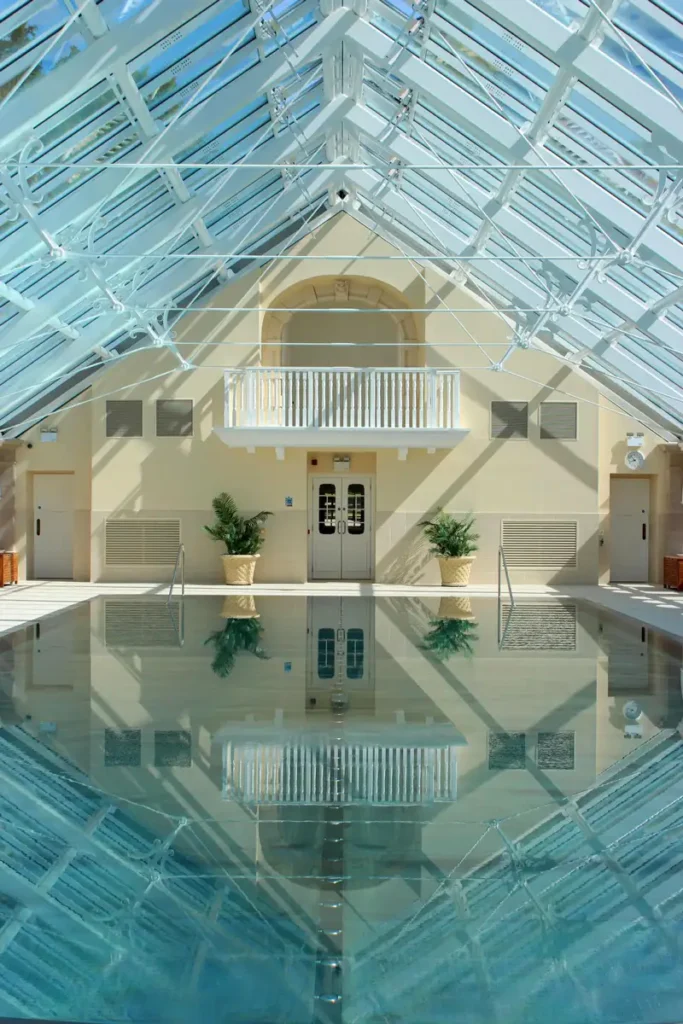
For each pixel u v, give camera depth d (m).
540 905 4.15
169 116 10.37
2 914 4.04
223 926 3.94
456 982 3.55
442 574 19.77
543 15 8.49
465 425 20.25
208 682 9.17
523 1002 3.43
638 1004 3.43
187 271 15.39
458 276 19.28
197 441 20.25
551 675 9.62
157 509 20.27
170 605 16.00
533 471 20.28
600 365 17.75
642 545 21.27
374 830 5.05
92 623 13.58
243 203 15.16
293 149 13.30
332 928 3.95
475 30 9.28
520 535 20.28
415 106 11.98
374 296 21.22
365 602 16.61
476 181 12.82
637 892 4.27
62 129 9.35
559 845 4.84
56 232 10.56
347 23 10.58
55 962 3.65
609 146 9.74
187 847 4.80
